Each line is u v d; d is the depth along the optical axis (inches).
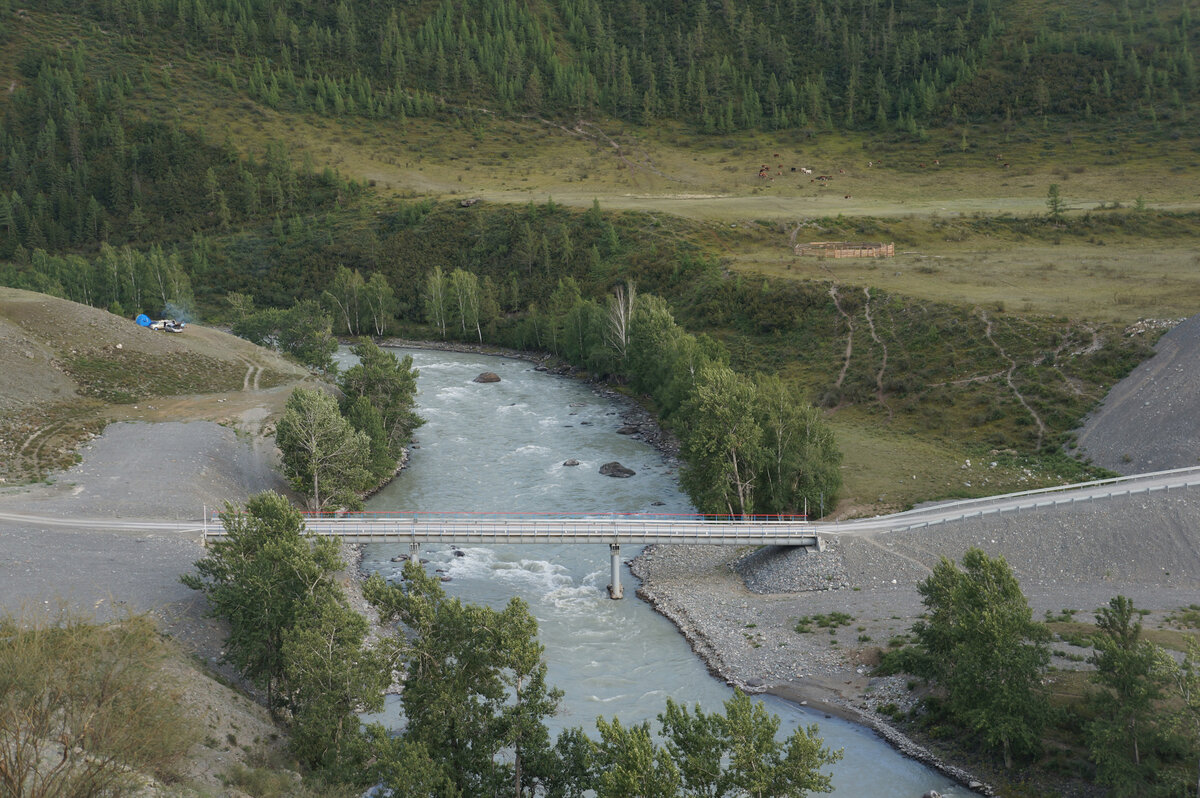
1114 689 1814.7
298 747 1763.0
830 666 2362.2
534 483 3954.2
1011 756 1877.5
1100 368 4060.0
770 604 2770.7
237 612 1963.6
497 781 1617.9
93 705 1315.2
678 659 2479.1
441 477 4060.0
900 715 2108.8
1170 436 3425.2
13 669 1264.8
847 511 3289.9
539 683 1680.6
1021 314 4680.1
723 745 1519.4
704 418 3267.7
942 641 2003.0
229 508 2229.3
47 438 3627.0
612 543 2935.5
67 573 2497.5
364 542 2992.1
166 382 4409.5
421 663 1696.6
